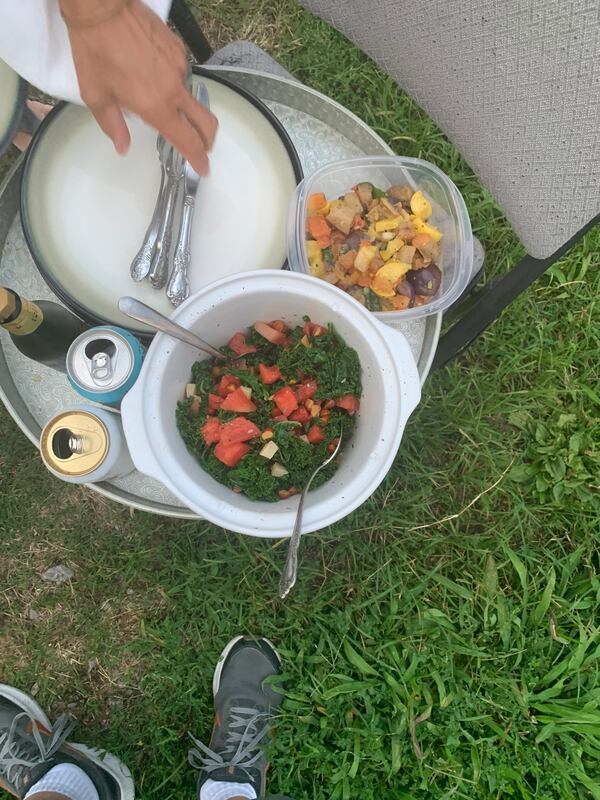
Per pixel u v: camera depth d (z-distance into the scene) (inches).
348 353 38.8
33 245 39.3
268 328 39.8
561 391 61.4
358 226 43.9
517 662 57.5
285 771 56.1
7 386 43.1
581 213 30.8
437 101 36.1
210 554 59.5
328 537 58.6
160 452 34.6
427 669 57.0
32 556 60.9
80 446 36.9
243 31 66.0
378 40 35.8
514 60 29.7
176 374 37.4
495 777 56.1
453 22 30.9
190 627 58.9
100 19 26.9
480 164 36.1
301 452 38.9
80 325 44.0
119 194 41.4
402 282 44.4
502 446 61.0
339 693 55.9
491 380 61.8
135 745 58.1
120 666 59.7
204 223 41.9
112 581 60.4
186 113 30.6
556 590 59.7
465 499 60.4
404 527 59.3
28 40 33.2
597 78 27.1
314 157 45.9
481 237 62.2
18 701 58.2
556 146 30.3
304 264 42.2
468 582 59.0
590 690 57.8
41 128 40.0
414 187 45.9
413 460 59.8
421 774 55.4
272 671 57.2
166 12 36.0
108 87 29.5
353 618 58.5
